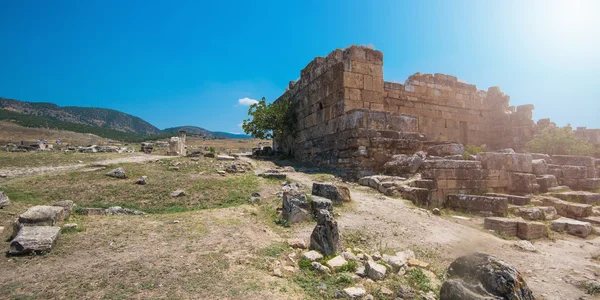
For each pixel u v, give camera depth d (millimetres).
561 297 5160
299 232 7367
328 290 4809
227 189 11094
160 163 15062
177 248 5836
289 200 8172
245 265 5324
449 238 7652
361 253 6273
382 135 14898
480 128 23281
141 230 6777
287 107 23922
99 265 5008
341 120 16125
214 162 15914
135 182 11250
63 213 7098
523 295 3924
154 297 4145
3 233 6391
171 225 7195
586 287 5453
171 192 10500
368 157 14344
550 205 11219
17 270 4789
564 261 6793
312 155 19703
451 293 4137
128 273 4758
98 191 10242
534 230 8594
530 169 13047
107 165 13711
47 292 4168
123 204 9375
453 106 22266
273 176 13055
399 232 7738
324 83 18734
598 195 11953
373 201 10398
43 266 4941
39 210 6547
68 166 14758
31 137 76188
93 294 4148
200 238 6410
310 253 5910
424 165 12383
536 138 20328
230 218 7930
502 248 7469
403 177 12703
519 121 22203
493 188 12273
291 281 5004
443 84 22062
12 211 7887
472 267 4195
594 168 14961
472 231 8523
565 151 18484
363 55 17156
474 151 15492
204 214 8219
